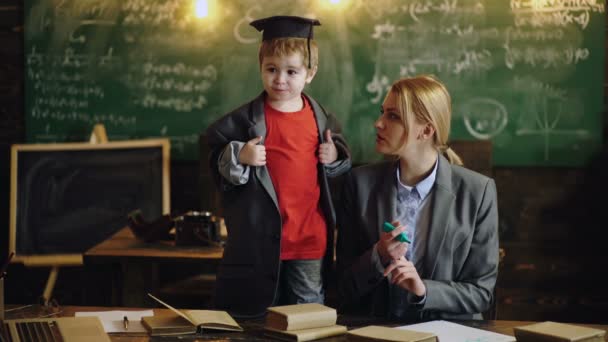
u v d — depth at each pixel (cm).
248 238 218
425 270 194
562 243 383
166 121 396
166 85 394
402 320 180
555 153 378
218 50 389
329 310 166
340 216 207
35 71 399
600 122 374
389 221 197
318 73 385
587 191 379
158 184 385
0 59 400
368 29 380
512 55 375
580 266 383
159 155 386
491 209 197
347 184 206
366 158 386
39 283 411
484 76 377
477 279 194
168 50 392
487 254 195
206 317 169
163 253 276
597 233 380
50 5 395
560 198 381
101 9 393
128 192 384
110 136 399
